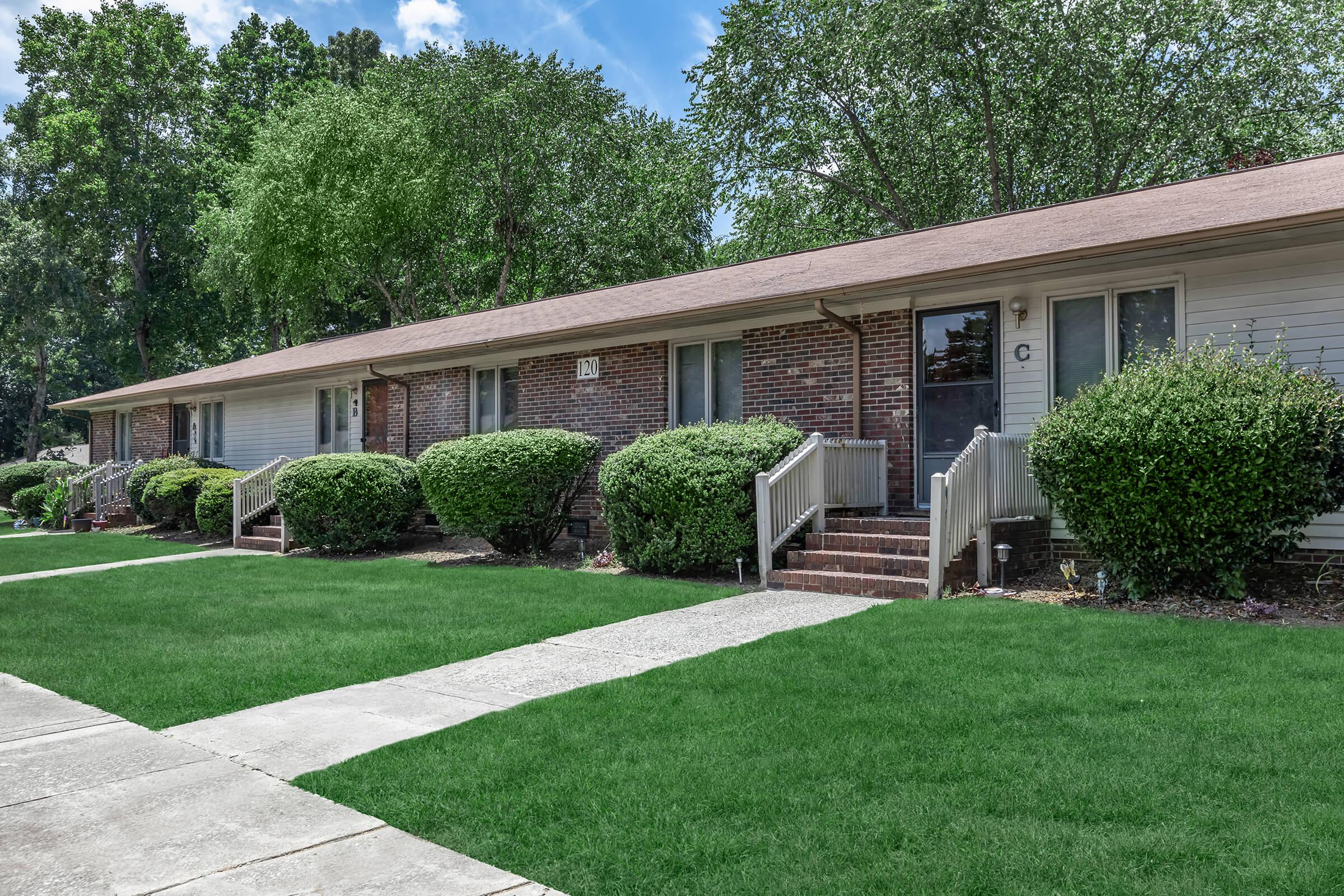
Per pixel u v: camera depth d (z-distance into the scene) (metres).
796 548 11.10
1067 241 9.84
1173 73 26.31
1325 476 7.67
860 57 26.86
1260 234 8.16
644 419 14.49
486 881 3.51
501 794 4.34
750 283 13.55
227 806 4.33
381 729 5.50
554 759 4.79
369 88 35.94
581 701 5.89
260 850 3.83
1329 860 3.37
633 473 11.29
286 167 32.28
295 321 36.94
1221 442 7.59
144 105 41.78
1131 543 8.28
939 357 11.37
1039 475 8.88
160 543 18.55
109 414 30.41
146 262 44.62
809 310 12.30
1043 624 7.42
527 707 5.81
